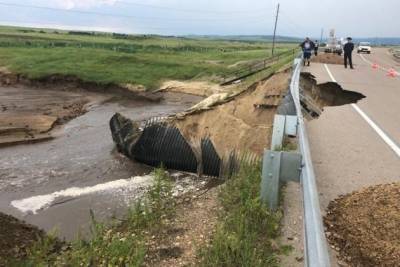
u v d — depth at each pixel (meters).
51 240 8.15
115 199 13.54
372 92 17.95
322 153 8.34
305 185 4.13
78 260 5.88
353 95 17.64
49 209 12.91
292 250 4.70
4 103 35.16
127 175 16.05
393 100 15.88
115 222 8.97
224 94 22.72
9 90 43.69
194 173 15.36
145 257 5.55
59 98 39.59
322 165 7.52
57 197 13.95
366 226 4.71
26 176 16.25
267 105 17.12
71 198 13.78
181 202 8.14
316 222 3.18
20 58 55.69
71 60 54.94
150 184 14.71
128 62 53.91
